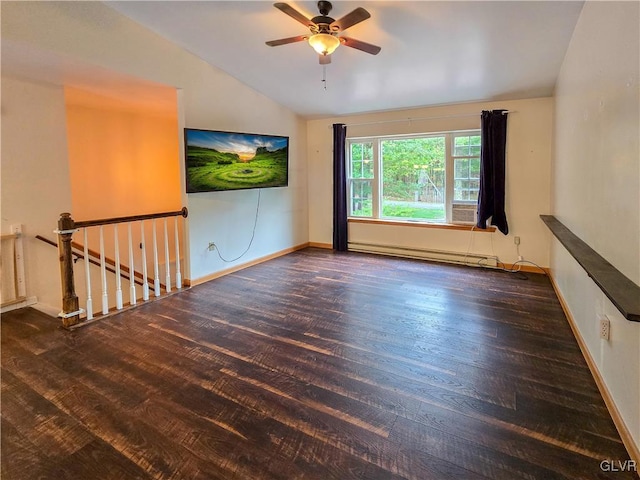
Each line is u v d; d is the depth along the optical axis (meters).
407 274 4.78
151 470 1.66
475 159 5.11
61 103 3.89
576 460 1.68
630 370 1.72
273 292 4.12
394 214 5.88
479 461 1.69
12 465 1.69
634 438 1.65
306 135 6.38
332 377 2.41
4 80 3.47
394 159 5.78
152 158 5.68
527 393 2.20
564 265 3.50
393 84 4.57
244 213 5.15
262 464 1.69
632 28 1.71
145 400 2.17
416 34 3.37
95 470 1.66
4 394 2.23
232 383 2.35
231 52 4.02
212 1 3.10
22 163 3.63
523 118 4.70
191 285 4.38
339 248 6.22
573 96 3.12
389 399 2.17
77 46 3.05
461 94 4.73
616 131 1.95
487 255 5.11
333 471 1.65
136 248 5.50
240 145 4.57
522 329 3.08
